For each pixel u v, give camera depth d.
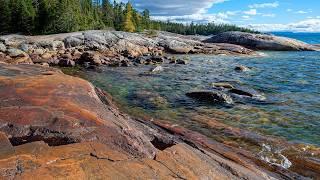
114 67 26.39
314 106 13.61
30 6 55.81
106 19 82.94
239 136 9.65
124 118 7.43
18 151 4.35
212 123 10.92
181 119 11.38
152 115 11.80
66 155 4.43
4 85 6.89
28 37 38.94
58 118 5.49
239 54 43.84
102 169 4.24
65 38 38.59
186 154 5.29
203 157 5.53
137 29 80.00
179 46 46.28
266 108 13.19
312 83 19.16
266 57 39.34
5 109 5.59
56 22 51.50
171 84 18.16
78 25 56.56
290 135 10.00
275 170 7.36
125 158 4.70
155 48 44.31
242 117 11.85
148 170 4.46
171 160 4.94
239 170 5.66
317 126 10.93
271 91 16.73
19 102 5.96
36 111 5.64
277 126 10.88
